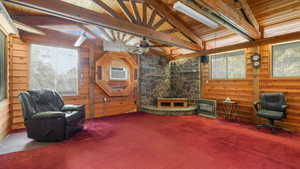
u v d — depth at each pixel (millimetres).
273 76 3893
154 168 2021
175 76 6516
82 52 4660
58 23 3748
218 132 3463
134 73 5695
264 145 2742
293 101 3531
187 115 5238
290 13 3342
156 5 3793
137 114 5379
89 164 2117
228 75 4824
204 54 5336
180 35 5191
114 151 2508
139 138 3084
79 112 3418
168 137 3146
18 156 2332
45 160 2219
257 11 3576
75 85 4602
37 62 3996
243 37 4012
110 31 4906
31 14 3463
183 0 2498
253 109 4219
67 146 2691
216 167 2047
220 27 4430
